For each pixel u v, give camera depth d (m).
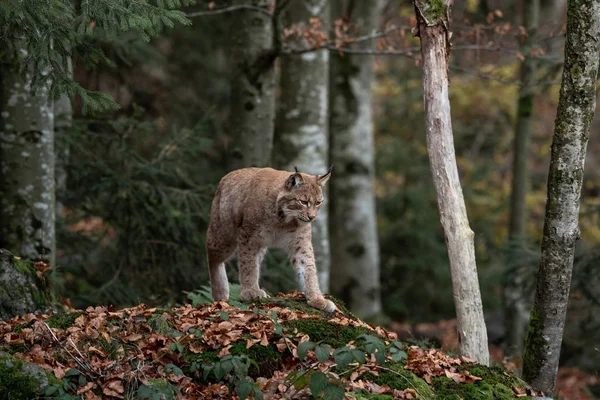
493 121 27.80
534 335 8.78
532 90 16.22
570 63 8.27
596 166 27.00
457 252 8.40
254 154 14.16
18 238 10.98
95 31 12.27
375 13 20.23
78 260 15.17
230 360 6.71
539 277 8.70
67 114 14.63
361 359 6.39
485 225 25.88
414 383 7.17
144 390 6.42
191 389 6.85
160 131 19.66
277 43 13.37
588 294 15.12
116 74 19.98
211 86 26.78
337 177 21.14
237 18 14.14
